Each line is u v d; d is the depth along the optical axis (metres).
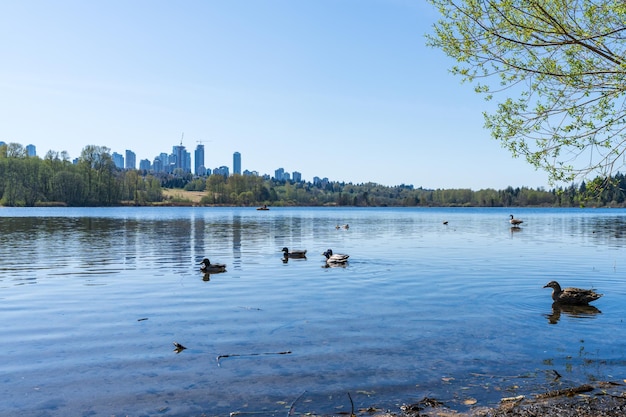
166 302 16.75
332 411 8.45
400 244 40.31
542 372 10.30
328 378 9.89
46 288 19.38
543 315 15.12
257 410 8.47
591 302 17.11
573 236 49.72
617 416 8.23
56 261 27.66
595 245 39.22
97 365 10.56
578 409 8.52
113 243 39.22
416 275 22.94
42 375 10.01
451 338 12.59
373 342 12.20
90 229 56.12
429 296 17.91
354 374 10.10
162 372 10.17
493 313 15.30
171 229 58.38
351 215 128.38
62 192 151.50
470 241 43.41
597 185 10.14
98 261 27.72
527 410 8.48
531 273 23.59
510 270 24.61
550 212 172.75
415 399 8.95
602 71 10.09
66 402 8.75
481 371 10.34
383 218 105.88
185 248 35.78
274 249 35.59
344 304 16.47
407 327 13.60
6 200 142.88
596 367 10.60
